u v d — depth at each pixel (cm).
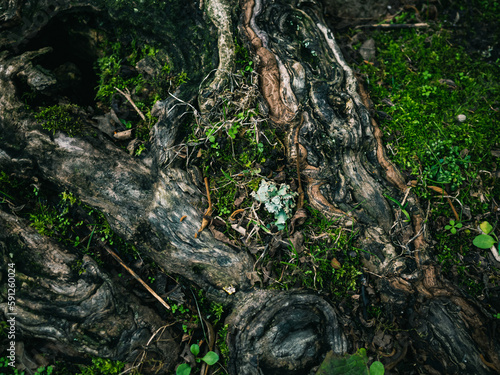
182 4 317
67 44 347
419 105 358
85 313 271
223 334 289
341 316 290
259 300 285
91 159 289
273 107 310
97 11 319
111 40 337
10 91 294
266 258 294
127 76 331
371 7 402
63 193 299
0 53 306
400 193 315
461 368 281
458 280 308
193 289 303
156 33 316
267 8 324
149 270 306
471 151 347
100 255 304
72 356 280
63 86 334
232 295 290
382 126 343
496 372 277
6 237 284
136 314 284
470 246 320
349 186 310
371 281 304
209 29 314
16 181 303
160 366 286
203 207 293
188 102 300
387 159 321
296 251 296
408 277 295
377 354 286
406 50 387
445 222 324
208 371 289
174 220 288
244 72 311
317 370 277
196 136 301
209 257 289
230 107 305
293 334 276
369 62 380
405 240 305
